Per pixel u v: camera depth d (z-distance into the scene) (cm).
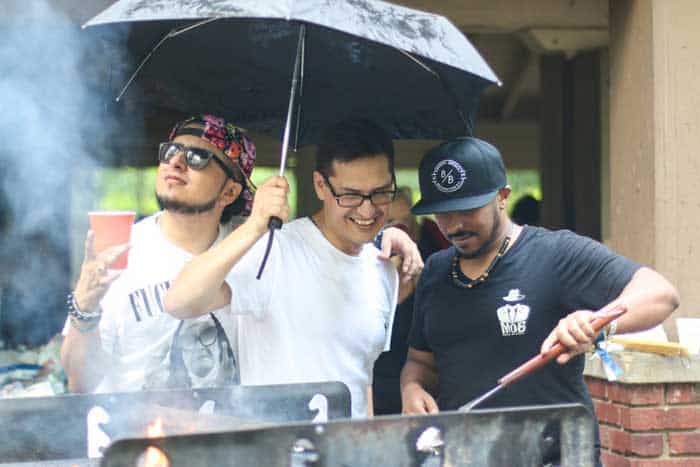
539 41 2086
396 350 1158
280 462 573
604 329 800
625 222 1412
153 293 880
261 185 813
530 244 870
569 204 2659
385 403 1161
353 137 853
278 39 938
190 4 804
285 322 861
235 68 976
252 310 852
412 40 811
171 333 880
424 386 948
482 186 850
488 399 865
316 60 959
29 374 1315
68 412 772
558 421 632
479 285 870
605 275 845
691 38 1351
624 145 1412
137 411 779
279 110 1011
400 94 973
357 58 941
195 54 961
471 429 614
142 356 878
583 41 2083
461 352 877
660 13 1350
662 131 1348
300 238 879
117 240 796
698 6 1354
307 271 870
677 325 1315
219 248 798
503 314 858
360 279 891
